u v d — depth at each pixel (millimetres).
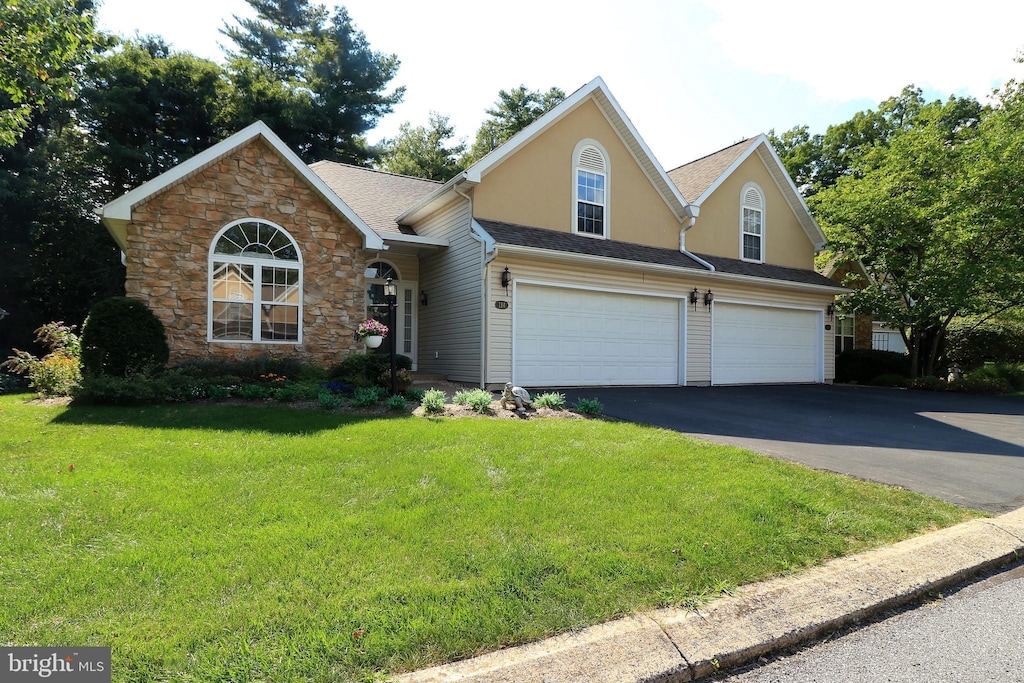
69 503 4027
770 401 11516
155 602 2740
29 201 19703
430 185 18406
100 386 7867
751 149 16547
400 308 14477
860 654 2730
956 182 15398
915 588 3348
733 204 16562
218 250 10211
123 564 3133
